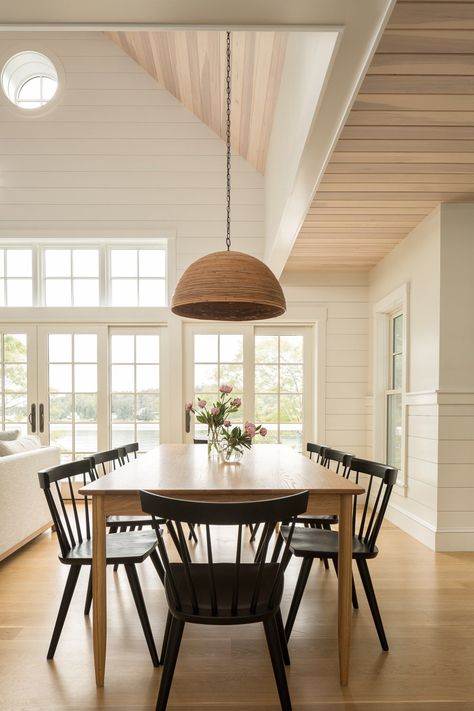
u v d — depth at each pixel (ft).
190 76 15.07
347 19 5.64
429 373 12.46
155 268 18.03
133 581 6.98
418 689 6.37
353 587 8.70
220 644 7.49
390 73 6.96
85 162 17.48
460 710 5.96
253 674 6.68
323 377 17.70
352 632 7.85
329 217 12.62
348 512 6.63
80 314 17.42
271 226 14.96
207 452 10.96
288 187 10.72
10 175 17.40
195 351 17.78
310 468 8.48
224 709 5.95
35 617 8.39
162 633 7.81
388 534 13.34
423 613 8.54
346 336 17.78
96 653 6.43
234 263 7.89
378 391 16.71
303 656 7.14
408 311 13.85
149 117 17.60
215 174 17.58
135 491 6.48
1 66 17.43
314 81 7.59
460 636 7.75
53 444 17.52
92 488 6.55
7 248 18.02
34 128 17.48
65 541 7.27
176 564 6.96
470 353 11.87
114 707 5.99
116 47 17.63
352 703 6.07
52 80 18.15
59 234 17.33
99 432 17.47
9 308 17.42
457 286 11.85
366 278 17.83
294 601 7.46
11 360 17.62
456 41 6.34
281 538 8.39
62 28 5.72
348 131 8.51
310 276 17.79
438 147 9.11
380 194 11.24
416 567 10.77
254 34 10.52
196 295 7.84
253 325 17.87
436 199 11.58
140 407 17.72
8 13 5.45
